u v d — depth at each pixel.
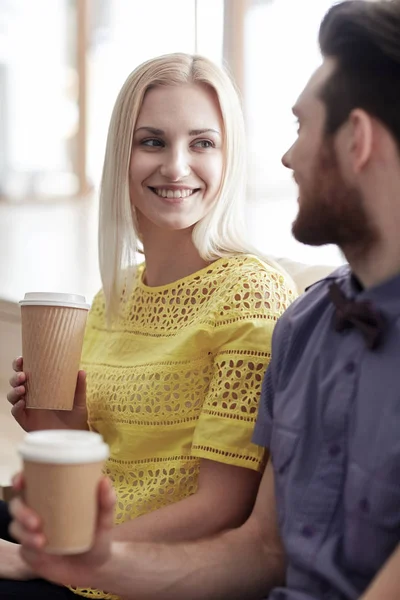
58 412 1.86
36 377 1.72
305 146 1.30
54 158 9.64
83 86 9.26
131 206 1.90
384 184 1.23
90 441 1.13
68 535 1.13
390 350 1.24
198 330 1.69
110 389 1.80
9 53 9.81
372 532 1.22
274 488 1.48
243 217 1.86
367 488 1.22
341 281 1.41
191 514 1.58
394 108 1.21
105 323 1.95
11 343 3.14
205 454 1.61
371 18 1.22
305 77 5.65
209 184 1.81
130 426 1.75
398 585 1.11
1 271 5.82
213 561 1.44
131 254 1.91
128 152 1.85
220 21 5.97
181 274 1.85
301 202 1.32
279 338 1.47
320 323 1.40
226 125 1.82
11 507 1.16
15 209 9.03
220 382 1.64
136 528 1.56
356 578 1.25
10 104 10.08
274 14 5.70
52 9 9.41
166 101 1.80
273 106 5.88
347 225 1.27
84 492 1.12
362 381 1.26
